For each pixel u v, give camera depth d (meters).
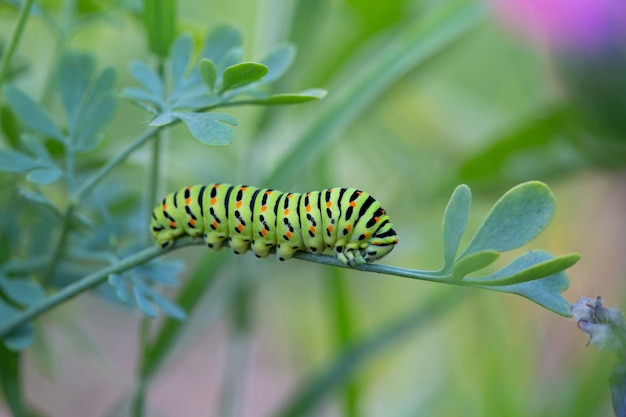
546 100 0.43
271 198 0.27
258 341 0.65
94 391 0.61
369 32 0.40
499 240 0.25
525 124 0.38
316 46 0.40
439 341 0.48
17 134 0.30
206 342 0.69
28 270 0.30
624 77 0.34
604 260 0.46
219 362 0.68
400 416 0.45
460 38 0.39
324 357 0.48
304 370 0.48
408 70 0.38
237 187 0.27
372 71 0.35
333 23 0.42
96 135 0.28
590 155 0.38
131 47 0.41
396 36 0.40
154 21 0.28
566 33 0.34
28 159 0.28
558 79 0.36
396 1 0.40
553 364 0.42
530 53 0.41
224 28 0.28
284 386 0.65
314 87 0.40
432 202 0.41
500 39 0.49
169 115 0.26
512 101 0.52
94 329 0.65
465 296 0.39
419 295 0.49
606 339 0.25
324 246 0.27
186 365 0.67
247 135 0.37
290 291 0.48
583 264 0.47
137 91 0.27
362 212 0.26
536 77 0.45
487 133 0.45
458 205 0.25
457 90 0.51
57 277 0.30
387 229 0.26
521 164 0.39
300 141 0.34
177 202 0.27
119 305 0.30
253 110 0.36
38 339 0.33
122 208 0.32
